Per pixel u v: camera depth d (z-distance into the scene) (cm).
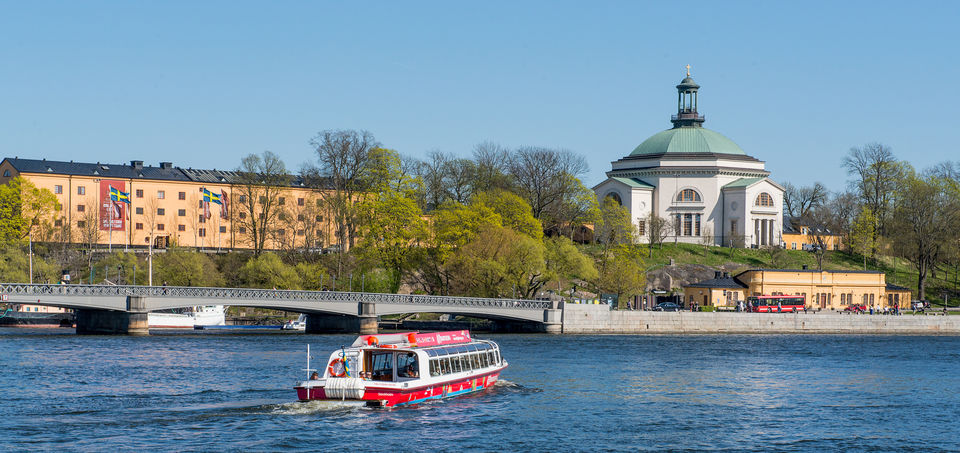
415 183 17975
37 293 12488
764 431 7000
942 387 9312
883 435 6925
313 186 18688
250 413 7050
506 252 16000
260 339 13162
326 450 6162
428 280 17325
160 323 16338
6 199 18312
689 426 7106
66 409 7231
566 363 10588
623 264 17338
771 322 16438
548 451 6278
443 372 7650
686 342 14012
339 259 17488
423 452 6181
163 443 6247
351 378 7156
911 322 16925
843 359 11838
